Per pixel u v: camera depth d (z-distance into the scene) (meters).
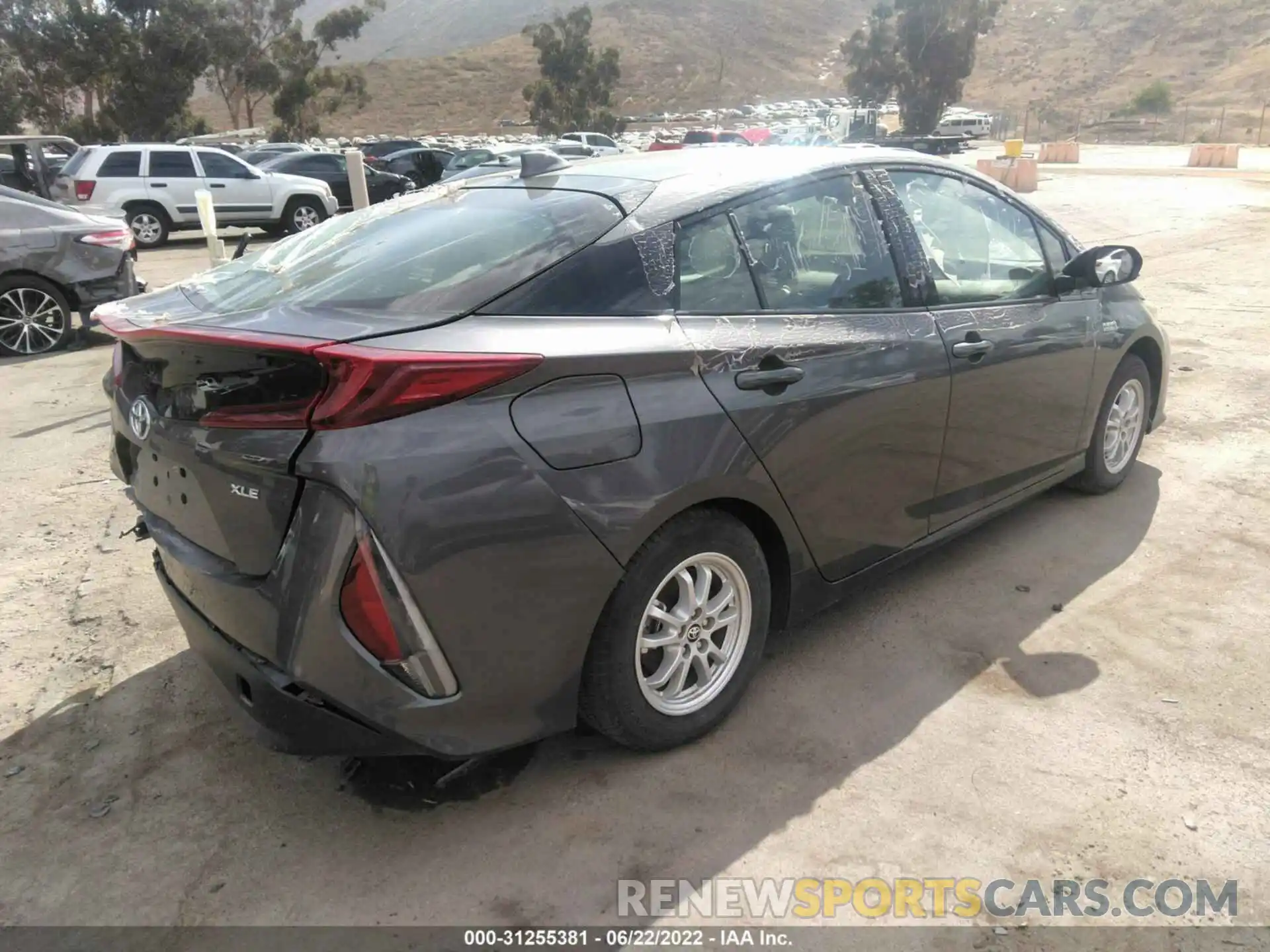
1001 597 3.77
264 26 48.72
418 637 2.25
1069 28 108.12
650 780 2.78
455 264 2.65
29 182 14.09
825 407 2.96
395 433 2.21
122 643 3.63
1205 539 4.21
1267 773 2.74
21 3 36.41
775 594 3.14
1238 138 57.97
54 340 8.89
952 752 2.86
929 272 3.48
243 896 2.41
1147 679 3.20
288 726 2.40
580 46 57.28
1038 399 3.91
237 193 18.08
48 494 5.13
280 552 2.29
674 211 2.83
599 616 2.53
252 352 2.27
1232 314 8.57
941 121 60.69
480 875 2.45
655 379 2.58
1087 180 23.25
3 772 2.90
